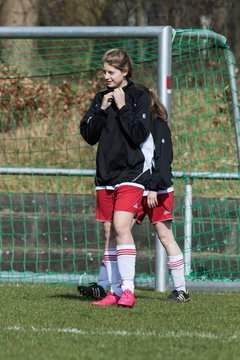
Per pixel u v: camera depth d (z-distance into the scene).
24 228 40.31
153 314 24.67
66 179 47.56
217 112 46.84
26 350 19.30
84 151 49.22
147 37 31.66
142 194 25.67
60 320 23.34
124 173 25.44
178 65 43.72
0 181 47.38
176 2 73.44
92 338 20.78
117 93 25.23
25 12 73.00
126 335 21.25
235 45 73.75
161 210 27.23
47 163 48.81
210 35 34.25
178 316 24.45
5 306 25.88
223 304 27.53
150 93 26.31
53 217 41.66
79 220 41.03
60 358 18.45
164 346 19.91
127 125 25.03
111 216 26.17
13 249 39.62
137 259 38.28
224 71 41.91
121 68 25.75
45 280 34.25
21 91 49.56
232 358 18.78
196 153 46.34
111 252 26.55
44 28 32.47
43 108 51.25
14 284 33.19
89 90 51.72
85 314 24.38
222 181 44.31
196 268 37.19
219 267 37.31
